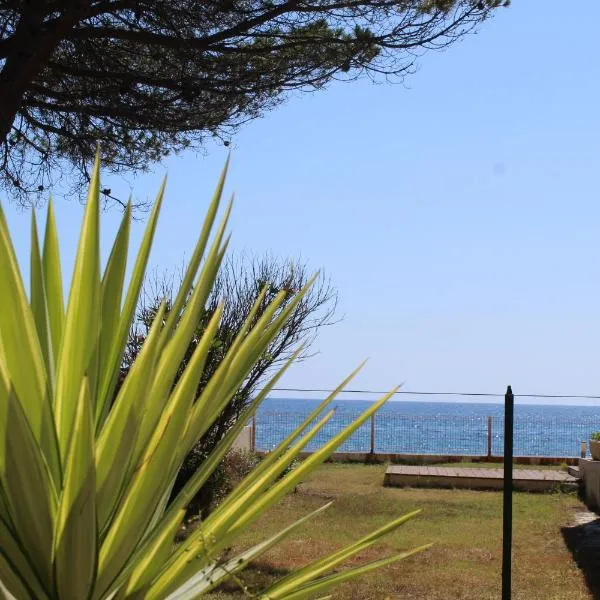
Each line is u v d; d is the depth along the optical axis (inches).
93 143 323.9
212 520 70.4
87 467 53.3
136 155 342.0
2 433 55.9
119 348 70.4
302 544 368.8
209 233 70.6
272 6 285.3
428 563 337.1
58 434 64.2
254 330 73.3
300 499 506.0
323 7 277.4
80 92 299.9
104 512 59.2
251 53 281.0
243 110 320.8
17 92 238.4
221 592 272.8
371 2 281.6
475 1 292.4
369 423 756.0
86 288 65.9
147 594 65.1
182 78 283.4
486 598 283.6
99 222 66.8
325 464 718.5
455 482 599.2
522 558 354.9
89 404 52.7
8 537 56.4
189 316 66.1
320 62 293.9
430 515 467.2
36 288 74.1
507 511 221.8
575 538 404.5
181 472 305.6
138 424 58.0
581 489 575.8
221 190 71.4
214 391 68.4
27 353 59.3
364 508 480.1
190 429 67.3
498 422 770.2
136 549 66.3
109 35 258.2
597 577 316.8
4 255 58.7
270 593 72.1
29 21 240.5
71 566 55.5
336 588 286.0
